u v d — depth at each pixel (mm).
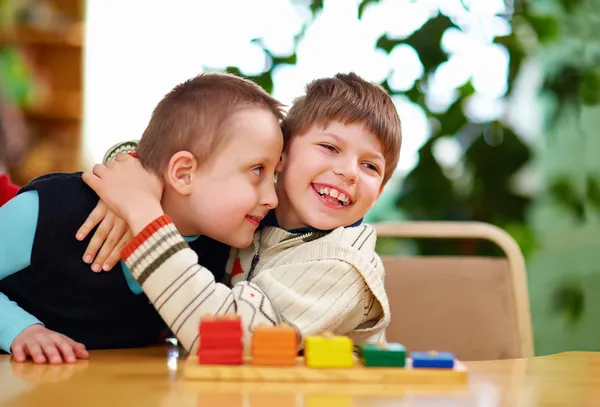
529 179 2227
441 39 1963
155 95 3689
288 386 799
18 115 3691
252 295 1052
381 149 1223
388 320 1188
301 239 1211
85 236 1141
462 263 1572
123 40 3824
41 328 1074
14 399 724
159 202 1122
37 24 3793
